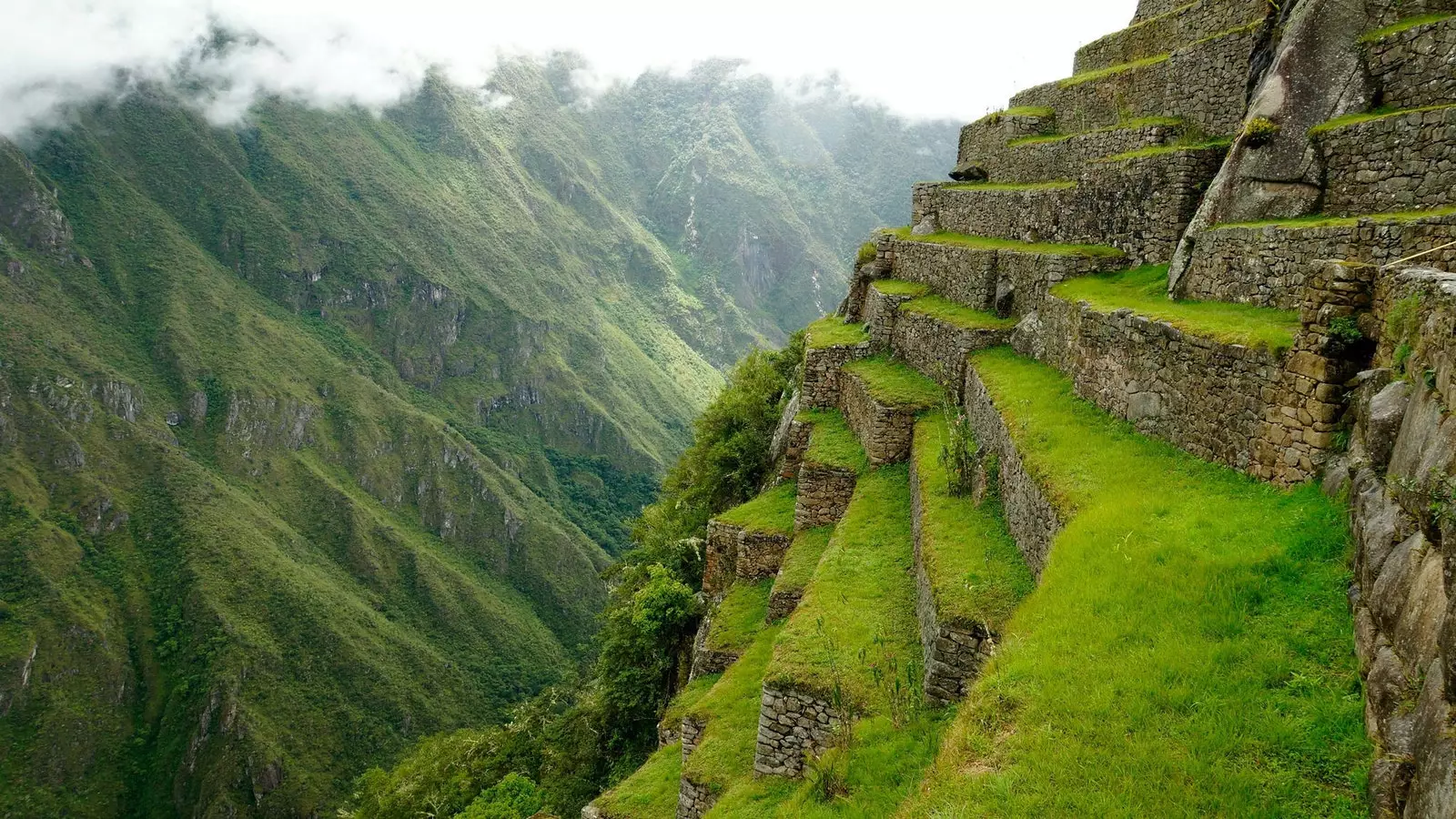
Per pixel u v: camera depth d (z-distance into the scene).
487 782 32.59
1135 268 19.33
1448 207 11.41
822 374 28.00
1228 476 10.68
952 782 7.21
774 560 23.08
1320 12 14.38
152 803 148.50
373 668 172.62
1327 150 13.64
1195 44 20.58
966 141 32.34
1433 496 6.03
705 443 37.44
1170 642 7.75
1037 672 7.98
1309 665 7.03
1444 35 12.51
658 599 24.81
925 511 15.43
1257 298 13.47
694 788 13.71
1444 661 5.15
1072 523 10.48
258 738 149.75
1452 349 6.66
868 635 13.29
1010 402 16.11
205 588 180.12
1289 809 5.91
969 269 24.72
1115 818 6.13
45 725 152.88
